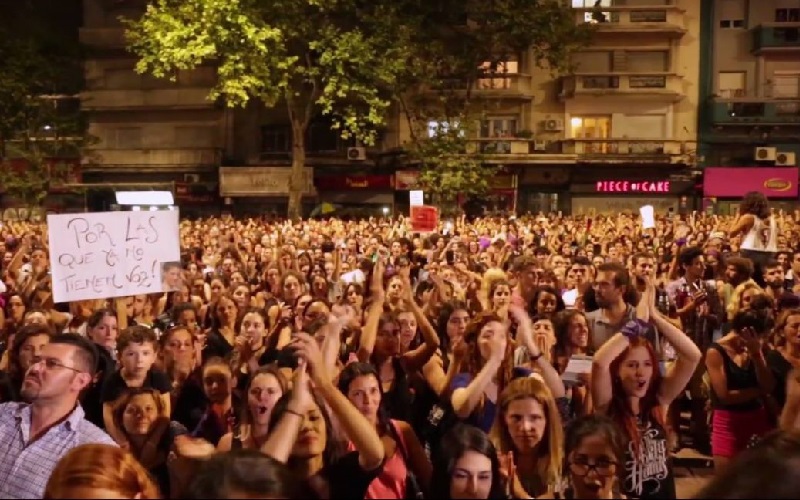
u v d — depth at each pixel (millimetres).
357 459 4355
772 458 2609
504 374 5301
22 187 34438
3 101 33156
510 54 33844
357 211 37406
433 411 5328
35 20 39219
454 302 7152
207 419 5594
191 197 39094
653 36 36344
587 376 5438
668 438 4855
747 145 36344
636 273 7086
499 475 3834
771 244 10031
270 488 2498
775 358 6148
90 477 2859
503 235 18297
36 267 10852
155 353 5527
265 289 11781
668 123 36469
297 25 28156
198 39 26359
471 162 30875
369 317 6367
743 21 36656
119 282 6801
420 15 30281
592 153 35969
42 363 4246
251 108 39250
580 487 3750
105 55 39812
